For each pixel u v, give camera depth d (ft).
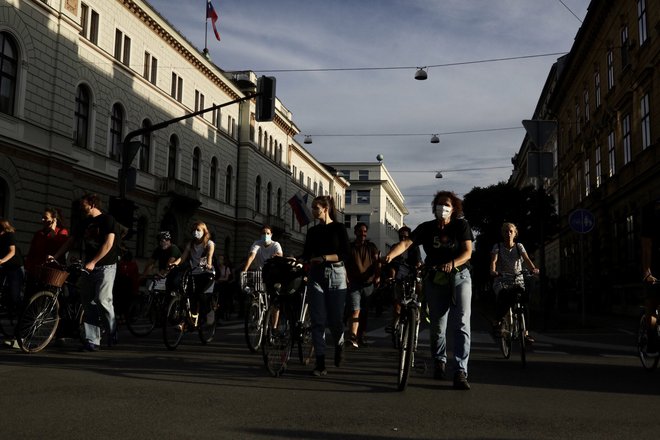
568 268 127.03
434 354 21.49
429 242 21.01
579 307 103.50
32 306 26.48
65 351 27.43
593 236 100.17
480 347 34.27
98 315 27.76
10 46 70.69
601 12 95.66
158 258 38.04
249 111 151.53
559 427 14.39
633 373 24.17
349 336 30.78
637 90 78.89
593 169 105.50
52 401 16.33
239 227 147.13
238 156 149.18
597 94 103.45
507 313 28.43
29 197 72.23
